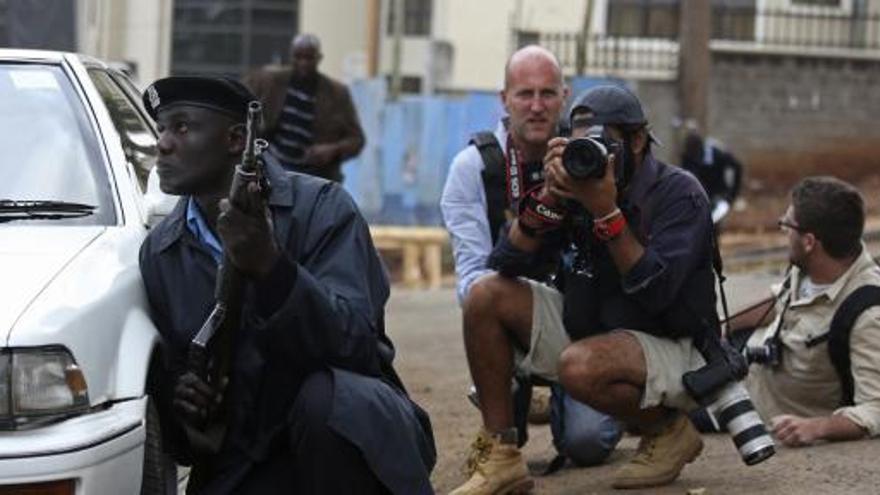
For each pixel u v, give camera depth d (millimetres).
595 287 5891
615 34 23547
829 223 6758
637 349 5816
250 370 4676
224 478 4773
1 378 4586
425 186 21922
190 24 27312
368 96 21969
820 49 23062
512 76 6602
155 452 5047
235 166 4785
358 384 4602
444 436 8047
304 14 26547
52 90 6070
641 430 6277
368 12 24391
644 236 5773
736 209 22469
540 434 7879
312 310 4477
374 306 4797
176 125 4754
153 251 4969
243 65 27469
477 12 24609
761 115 22703
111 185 5758
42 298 4766
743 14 23250
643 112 5809
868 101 22922
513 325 6020
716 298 5984
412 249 20000
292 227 4770
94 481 4586
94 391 4715
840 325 6805
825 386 7004
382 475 4566
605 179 5445
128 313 4969
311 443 4570
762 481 6266
